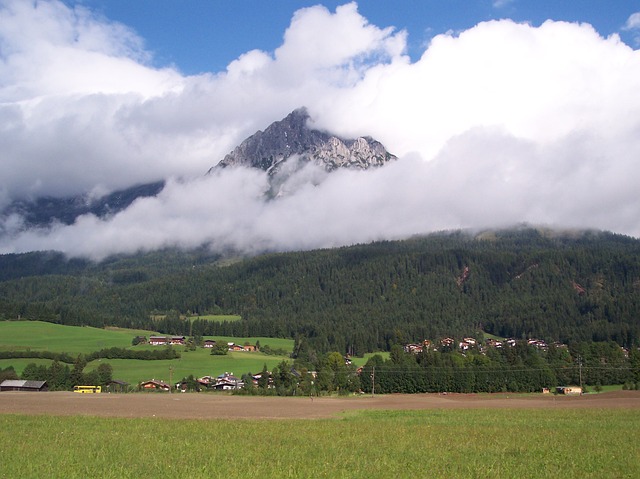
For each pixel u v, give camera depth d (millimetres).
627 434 49375
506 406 90125
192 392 133750
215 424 55719
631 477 30688
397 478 29672
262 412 75688
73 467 31703
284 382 135500
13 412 69062
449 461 35000
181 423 56562
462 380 138500
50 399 98625
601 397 112812
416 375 139125
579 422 61625
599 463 34656
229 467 32094
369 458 36000
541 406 90000
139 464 32875
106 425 53656
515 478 30234
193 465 32781
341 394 131375
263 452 37719
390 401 105312
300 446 40812
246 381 140250
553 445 42312
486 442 43750
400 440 44531
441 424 58812
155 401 96688
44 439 42750
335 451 38438
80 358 138250
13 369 137875
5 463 32406
